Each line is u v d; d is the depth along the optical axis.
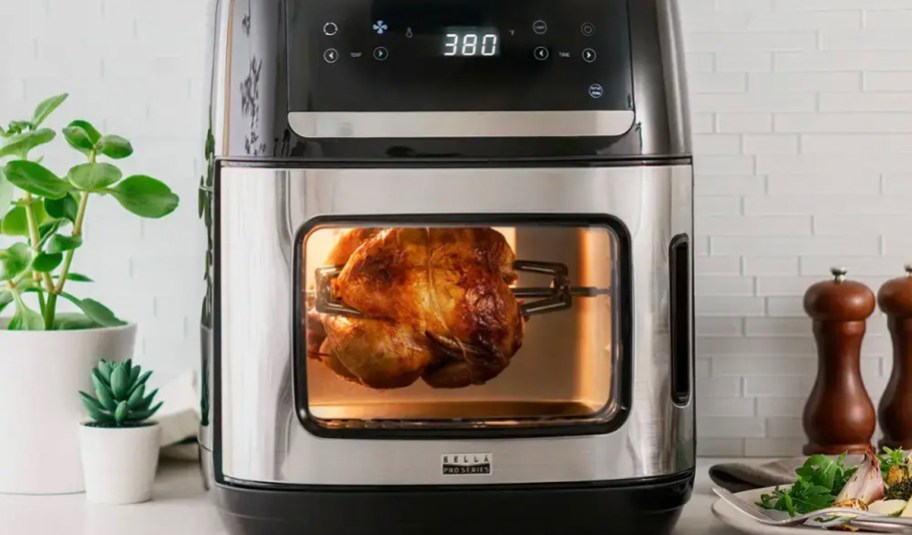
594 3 1.42
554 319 1.48
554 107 1.40
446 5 1.41
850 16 1.98
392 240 1.45
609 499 1.42
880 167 1.99
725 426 2.01
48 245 1.77
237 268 1.41
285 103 1.39
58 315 1.83
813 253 2.00
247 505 1.42
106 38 1.99
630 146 1.41
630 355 1.42
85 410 1.70
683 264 1.45
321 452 1.40
